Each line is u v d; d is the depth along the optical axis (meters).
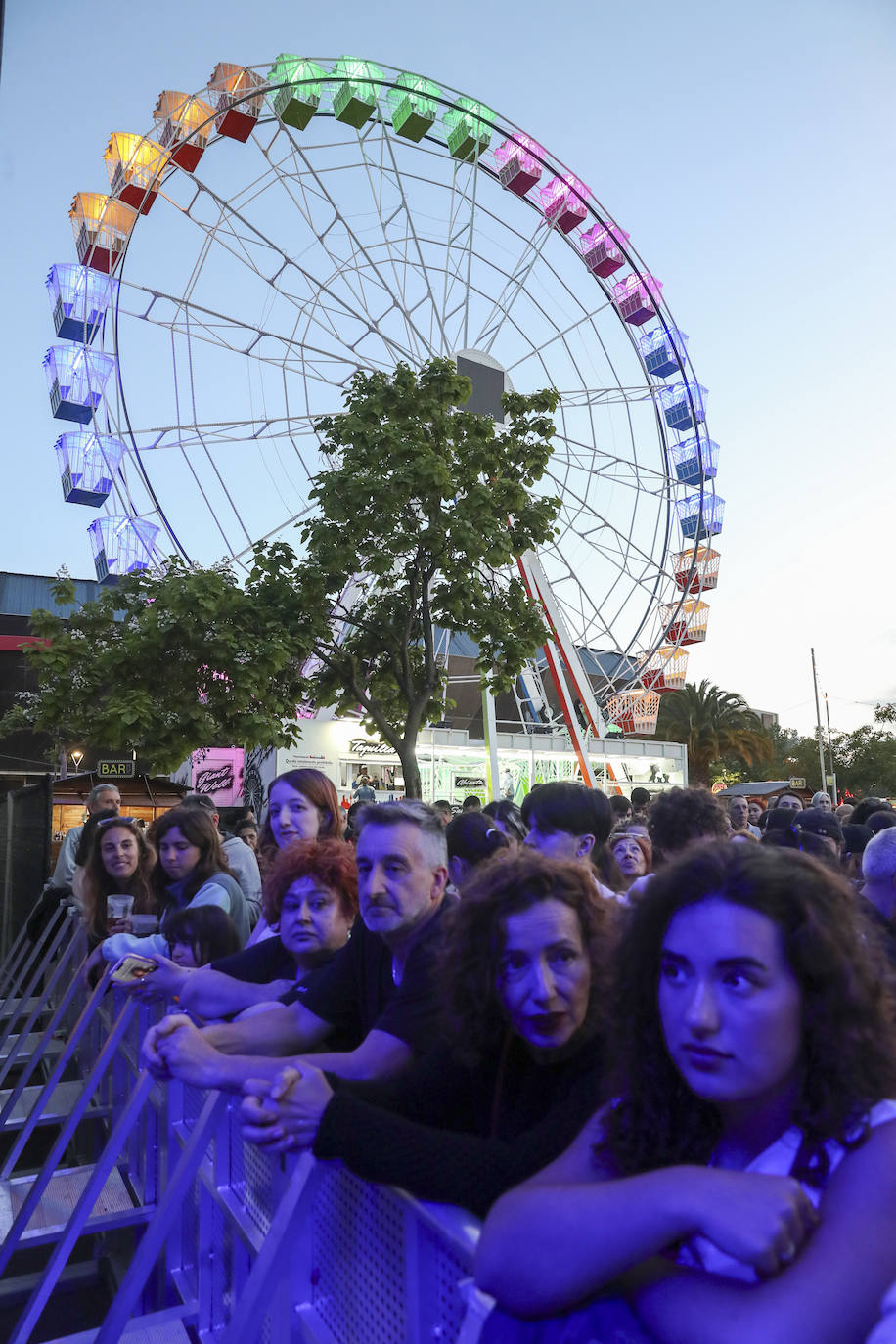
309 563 16.00
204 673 15.90
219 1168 2.99
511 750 29.70
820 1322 1.08
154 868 5.43
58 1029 6.95
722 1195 1.16
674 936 1.32
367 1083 2.06
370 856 2.57
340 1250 2.05
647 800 11.92
